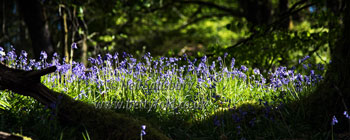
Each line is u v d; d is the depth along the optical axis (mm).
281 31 9516
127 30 15344
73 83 6059
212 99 5848
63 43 9109
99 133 4141
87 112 4262
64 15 9445
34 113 4441
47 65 6164
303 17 14375
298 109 4902
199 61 8789
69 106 4254
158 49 13578
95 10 12492
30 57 6848
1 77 3971
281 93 5605
